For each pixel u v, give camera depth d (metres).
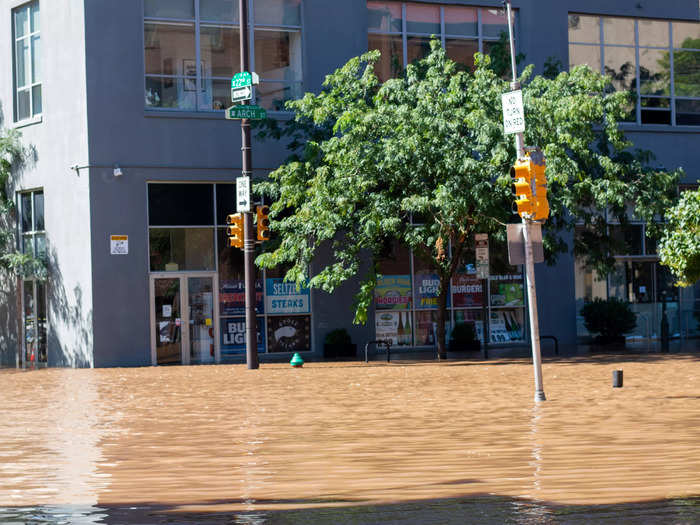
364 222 27.38
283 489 8.80
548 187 26.34
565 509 7.41
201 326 30.67
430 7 33.69
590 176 27.42
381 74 32.97
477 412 15.71
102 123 29.64
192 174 30.55
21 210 31.94
